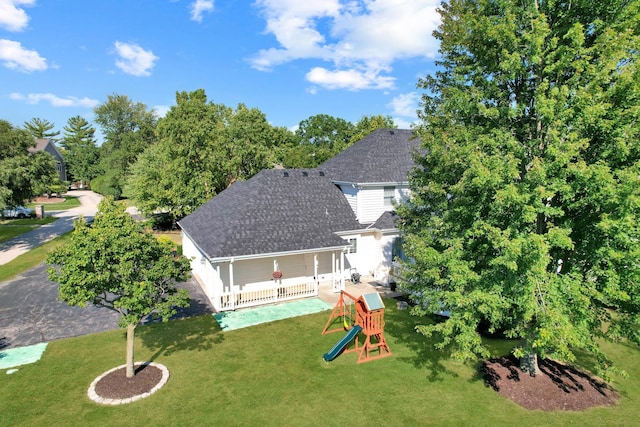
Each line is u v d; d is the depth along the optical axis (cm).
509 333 919
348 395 1012
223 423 892
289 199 2073
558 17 901
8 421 895
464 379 1095
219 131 3544
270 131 4416
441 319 1550
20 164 2948
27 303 1730
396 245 2088
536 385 1042
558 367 1150
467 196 941
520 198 768
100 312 1627
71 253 967
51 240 3191
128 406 953
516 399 991
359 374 1121
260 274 1845
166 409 944
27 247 2938
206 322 1518
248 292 1684
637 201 691
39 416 915
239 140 3503
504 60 880
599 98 774
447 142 1015
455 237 988
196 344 1316
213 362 1186
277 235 1780
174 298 1073
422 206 1261
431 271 975
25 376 1101
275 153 4403
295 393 1019
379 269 2086
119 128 8962
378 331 1237
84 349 1278
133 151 6594
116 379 1066
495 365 1159
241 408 950
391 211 2216
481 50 983
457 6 1405
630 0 820
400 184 2227
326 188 2280
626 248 789
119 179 6312
